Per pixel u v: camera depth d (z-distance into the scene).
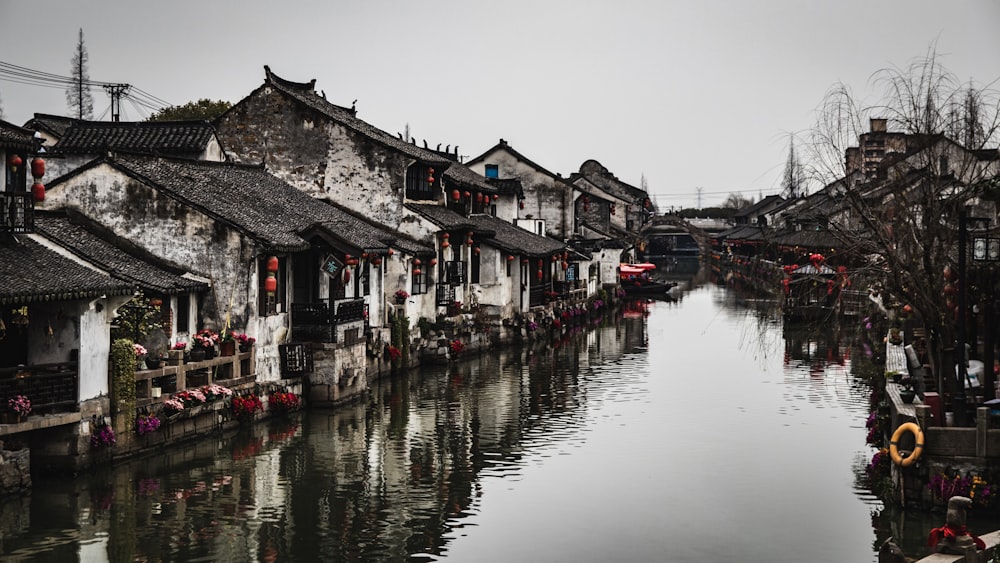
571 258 60.09
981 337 25.78
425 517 19.11
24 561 16.25
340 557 16.92
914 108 20.48
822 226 22.98
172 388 22.62
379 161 38.75
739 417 28.31
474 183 49.84
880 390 26.58
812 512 19.48
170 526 18.12
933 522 17.91
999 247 18.72
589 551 17.38
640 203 114.31
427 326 38.28
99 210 25.61
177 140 33.81
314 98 42.69
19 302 18.02
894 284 20.16
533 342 47.06
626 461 23.36
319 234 27.67
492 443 24.98
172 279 24.28
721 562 16.91
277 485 20.91
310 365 28.03
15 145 21.03
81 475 19.86
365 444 24.52
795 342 45.44
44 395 19.06
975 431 17.94
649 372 37.00
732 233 121.38
